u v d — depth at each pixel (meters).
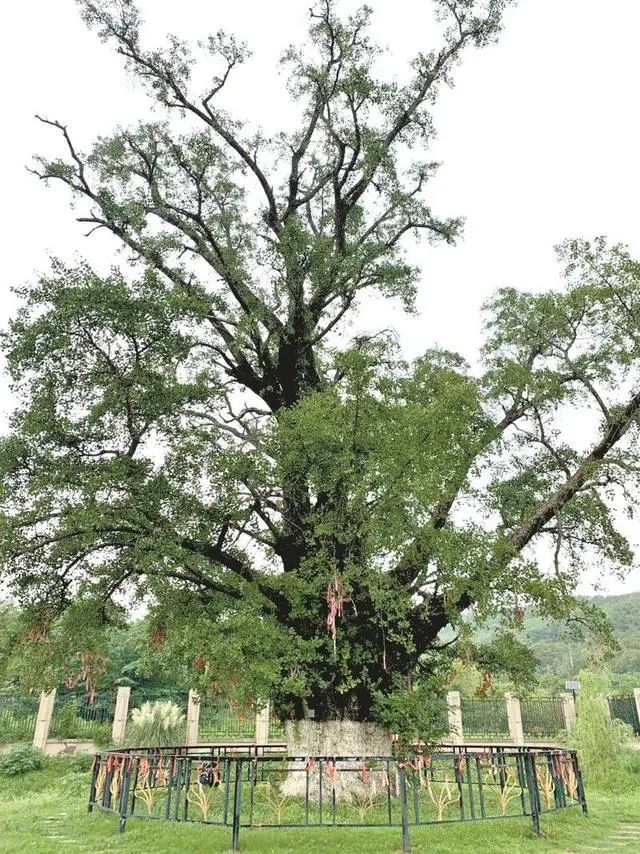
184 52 15.91
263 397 15.79
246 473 11.91
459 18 15.70
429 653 13.91
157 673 26.52
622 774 16.41
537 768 10.21
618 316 12.41
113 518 11.21
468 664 12.35
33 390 11.12
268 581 12.91
